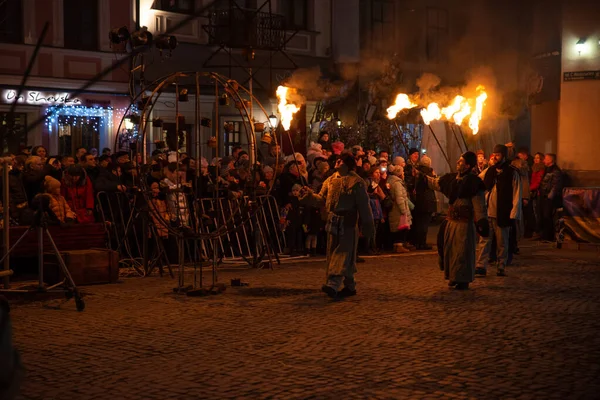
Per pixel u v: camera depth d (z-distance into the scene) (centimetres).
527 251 1490
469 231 984
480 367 600
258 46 2033
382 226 1462
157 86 995
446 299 920
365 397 520
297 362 619
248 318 807
